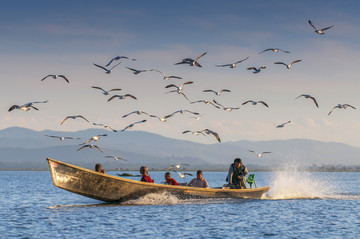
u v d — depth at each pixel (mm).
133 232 49906
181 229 51719
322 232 50688
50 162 63375
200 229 51844
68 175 64688
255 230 51562
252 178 79562
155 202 71062
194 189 71688
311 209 69812
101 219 58062
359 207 72875
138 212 63594
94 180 66188
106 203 74500
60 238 46938
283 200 83312
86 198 96438
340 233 50156
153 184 68750
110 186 67438
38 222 56469
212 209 67188
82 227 52688
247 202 76875
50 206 76562
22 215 63219
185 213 63031
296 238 47469
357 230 52000
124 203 71125
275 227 53469
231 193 75062
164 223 55219
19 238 46781
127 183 67500
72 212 65188
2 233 49375
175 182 73312
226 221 57094
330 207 72812
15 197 100562
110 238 47000
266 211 66500
